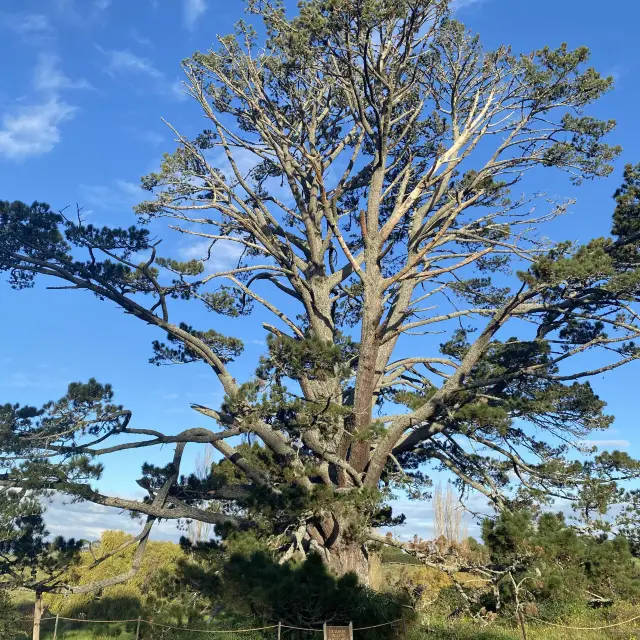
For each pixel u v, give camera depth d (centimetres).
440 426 2206
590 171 2333
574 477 2012
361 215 2302
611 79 2230
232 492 2277
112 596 2475
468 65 2491
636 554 1756
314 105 2644
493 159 2395
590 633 1720
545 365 2127
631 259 2008
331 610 1515
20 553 1856
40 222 2141
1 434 1895
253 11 2364
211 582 1597
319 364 1825
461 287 2631
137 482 2228
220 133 2533
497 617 1859
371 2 2005
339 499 1811
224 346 2353
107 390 2033
